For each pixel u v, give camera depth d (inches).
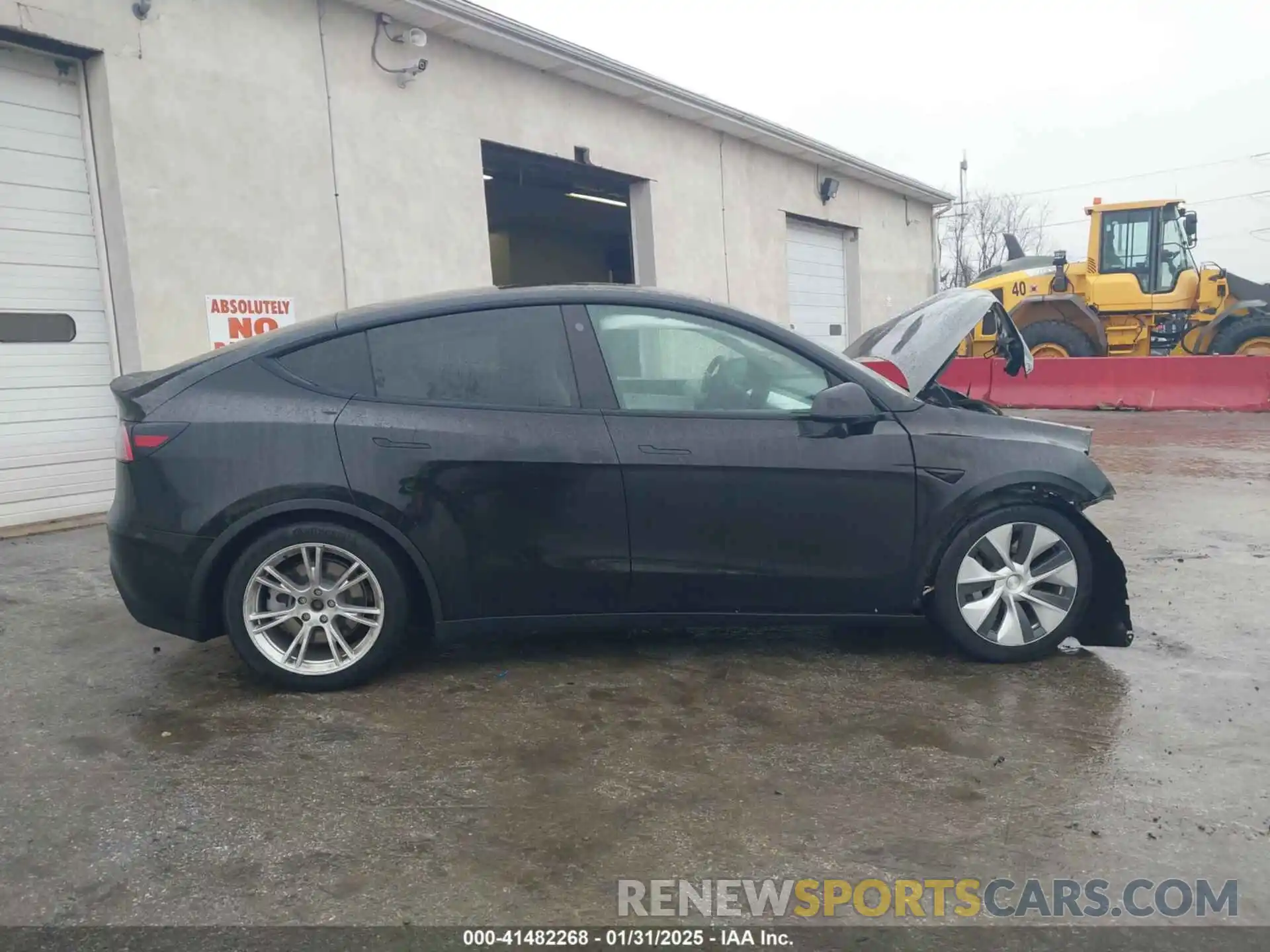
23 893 95.3
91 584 208.5
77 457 281.3
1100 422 502.0
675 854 103.7
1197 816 110.6
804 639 172.7
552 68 427.2
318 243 336.2
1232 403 526.9
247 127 312.7
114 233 282.5
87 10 268.7
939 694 146.7
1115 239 589.6
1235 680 151.2
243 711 139.6
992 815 111.3
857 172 684.7
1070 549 157.1
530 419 147.9
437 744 129.3
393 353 149.1
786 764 123.9
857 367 158.2
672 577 150.6
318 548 143.8
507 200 622.8
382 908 94.0
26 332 268.4
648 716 138.8
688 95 494.9
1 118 261.3
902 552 154.1
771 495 150.3
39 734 131.4
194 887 96.7
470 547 146.2
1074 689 148.4
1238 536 247.0
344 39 342.3
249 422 142.2
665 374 153.5
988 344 613.0
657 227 512.4
